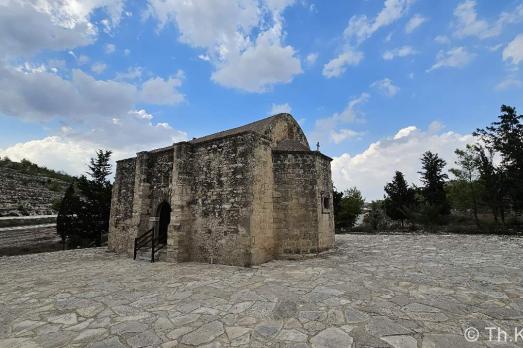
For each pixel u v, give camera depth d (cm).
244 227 1287
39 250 2369
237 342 520
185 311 693
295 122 1855
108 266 1355
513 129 2834
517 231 2466
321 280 960
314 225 1475
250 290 859
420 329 554
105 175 3136
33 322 645
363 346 491
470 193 2838
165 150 1703
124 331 584
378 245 1970
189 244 1459
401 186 3528
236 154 1370
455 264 1191
